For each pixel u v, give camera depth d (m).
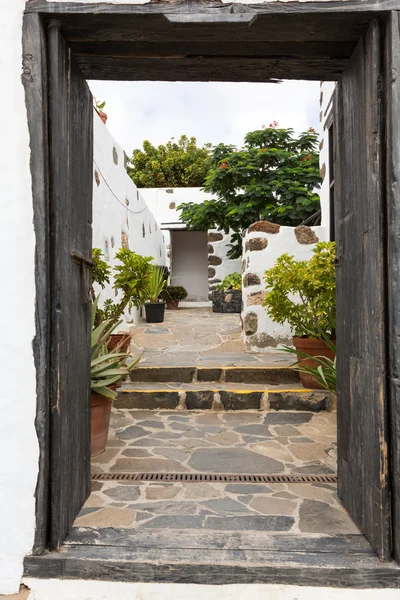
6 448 1.74
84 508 2.17
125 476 2.57
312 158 7.88
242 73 2.19
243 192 8.40
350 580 1.67
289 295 4.78
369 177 1.81
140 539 1.87
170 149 15.68
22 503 1.74
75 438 2.04
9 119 1.73
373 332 1.78
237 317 8.18
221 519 2.07
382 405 1.71
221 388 3.90
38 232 1.74
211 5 1.73
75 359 2.03
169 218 11.38
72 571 1.71
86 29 1.81
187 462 2.77
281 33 1.84
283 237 5.05
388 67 1.71
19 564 1.73
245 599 1.67
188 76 2.21
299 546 1.82
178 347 5.42
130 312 6.70
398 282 1.69
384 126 1.74
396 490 1.69
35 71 1.73
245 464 2.74
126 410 3.80
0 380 1.74
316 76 2.24
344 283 2.20
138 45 1.95
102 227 4.84
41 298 1.74
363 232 1.90
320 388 3.87
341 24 1.79
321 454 2.90
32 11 1.73
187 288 13.41
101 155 4.82
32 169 1.74
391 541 1.72
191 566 1.69
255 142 8.09
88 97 2.28
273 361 4.52
